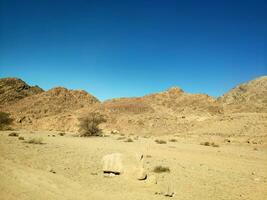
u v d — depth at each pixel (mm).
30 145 28297
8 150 22672
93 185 12992
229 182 15641
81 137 50312
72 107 119125
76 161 19922
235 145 41750
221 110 92875
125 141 41594
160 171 17656
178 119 79750
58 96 124312
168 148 33469
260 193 13438
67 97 125500
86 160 20750
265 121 58375
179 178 15992
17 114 99812
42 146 28359
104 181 13992
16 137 38312
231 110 96500
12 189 10719
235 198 12398
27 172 13906
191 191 13211
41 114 105500
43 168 16031
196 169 19406
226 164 22641
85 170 16688
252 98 152625
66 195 10883
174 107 93312
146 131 69938
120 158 15586
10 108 114438
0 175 12523
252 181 16172
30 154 21438
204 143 41531
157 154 26953
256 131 52562
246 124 58688
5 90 142875
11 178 12266
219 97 195375
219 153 30281
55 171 15547
